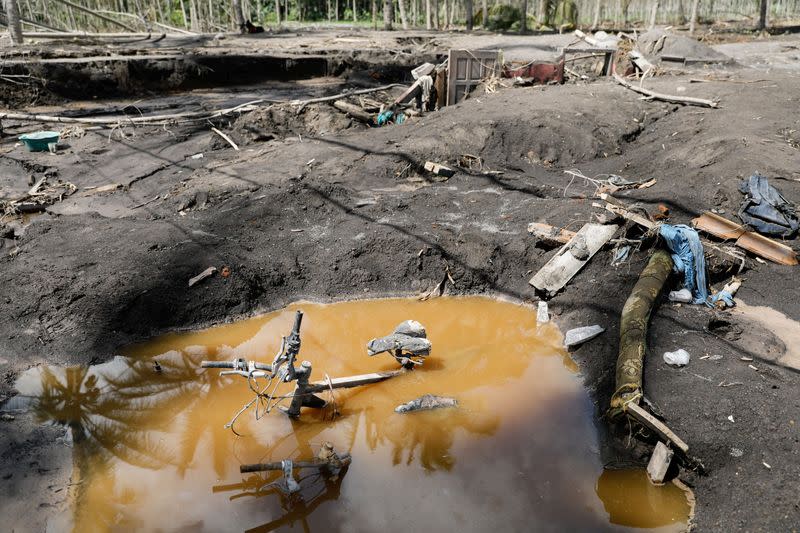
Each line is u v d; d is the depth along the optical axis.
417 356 6.77
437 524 4.82
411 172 10.79
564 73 16.48
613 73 16.98
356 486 5.22
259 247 8.52
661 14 30.88
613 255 7.83
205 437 5.79
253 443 5.73
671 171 10.02
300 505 5.04
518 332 7.42
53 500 4.98
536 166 11.24
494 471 5.34
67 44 21.69
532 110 12.58
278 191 9.70
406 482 5.26
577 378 6.53
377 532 4.77
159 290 7.49
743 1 31.78
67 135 13.65
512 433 5.79
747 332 6.38
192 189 9.91
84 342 6.88
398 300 8.05
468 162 11.02
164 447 5.66
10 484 5.08
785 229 7.86
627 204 8.79
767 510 4.39
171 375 6.65
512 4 32.56
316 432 5.86
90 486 5.16
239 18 28.44
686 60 17.97
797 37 24.05
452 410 6.10
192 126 14.02
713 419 5.21
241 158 11.59
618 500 4.97
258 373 5.49
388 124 13.82
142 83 19.27
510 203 9.55
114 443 5.67
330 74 21.55
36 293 7.39
